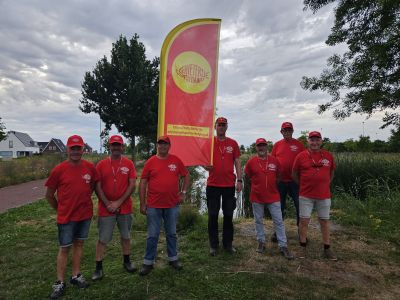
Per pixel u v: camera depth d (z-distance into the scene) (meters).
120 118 25.88
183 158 5.27
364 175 10.52
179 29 5.29
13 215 8.84
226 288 4.24
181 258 5.20
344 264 5.07
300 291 4.20
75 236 4.33
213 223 5.37
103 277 4.55
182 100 5.29
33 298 4.12
